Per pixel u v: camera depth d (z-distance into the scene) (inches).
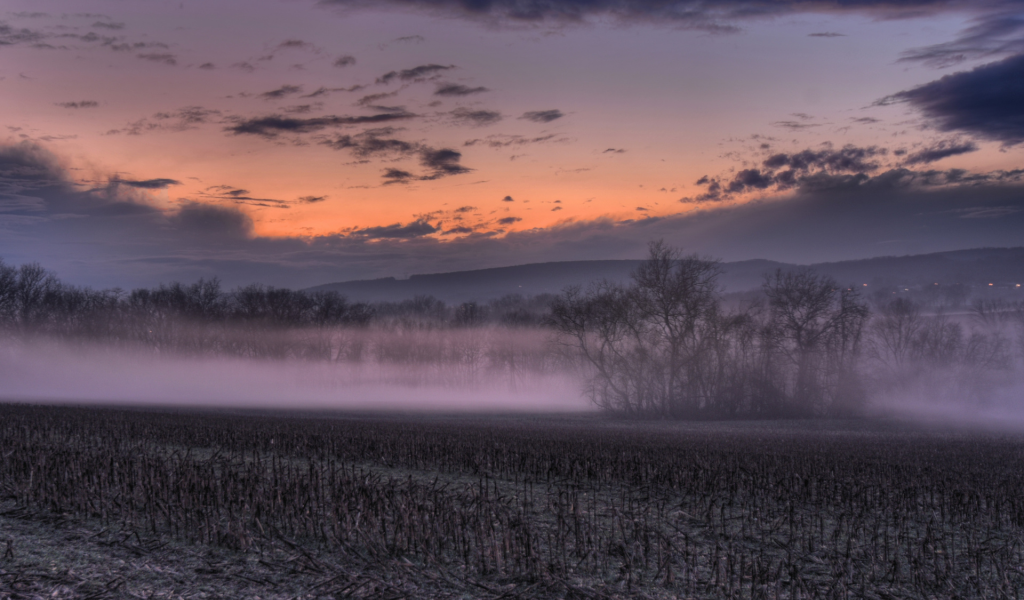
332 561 455.5
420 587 416.8
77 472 609.3
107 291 4099.4
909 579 458.0
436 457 887.1
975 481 809.5
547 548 502.6
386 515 522.6
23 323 3609.7
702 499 656.4
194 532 506.0
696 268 2426.2
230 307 4419.3
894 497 694.5
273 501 544.4
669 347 2482.8
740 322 2468.0
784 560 489.7
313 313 4534.9
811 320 2711.6
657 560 478.3
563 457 890.7
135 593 401.7
